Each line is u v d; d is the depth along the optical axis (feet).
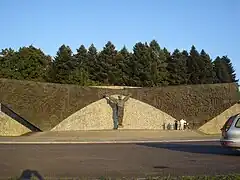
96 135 114.32
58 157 54.80
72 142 93.91
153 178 33.27
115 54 271.90
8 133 124.67
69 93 131.44
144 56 259.19
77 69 248.73
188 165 45.11
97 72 262.47
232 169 41.24
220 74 296.92
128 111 139.74
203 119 142.51
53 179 34.04
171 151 64.49
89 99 135.13
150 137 109.70
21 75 237.04
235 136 52.95
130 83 257.34
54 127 128.16
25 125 127.44
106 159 52.03
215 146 76.59
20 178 34.32
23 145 82.94
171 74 269.44
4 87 120.57
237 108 149.48
